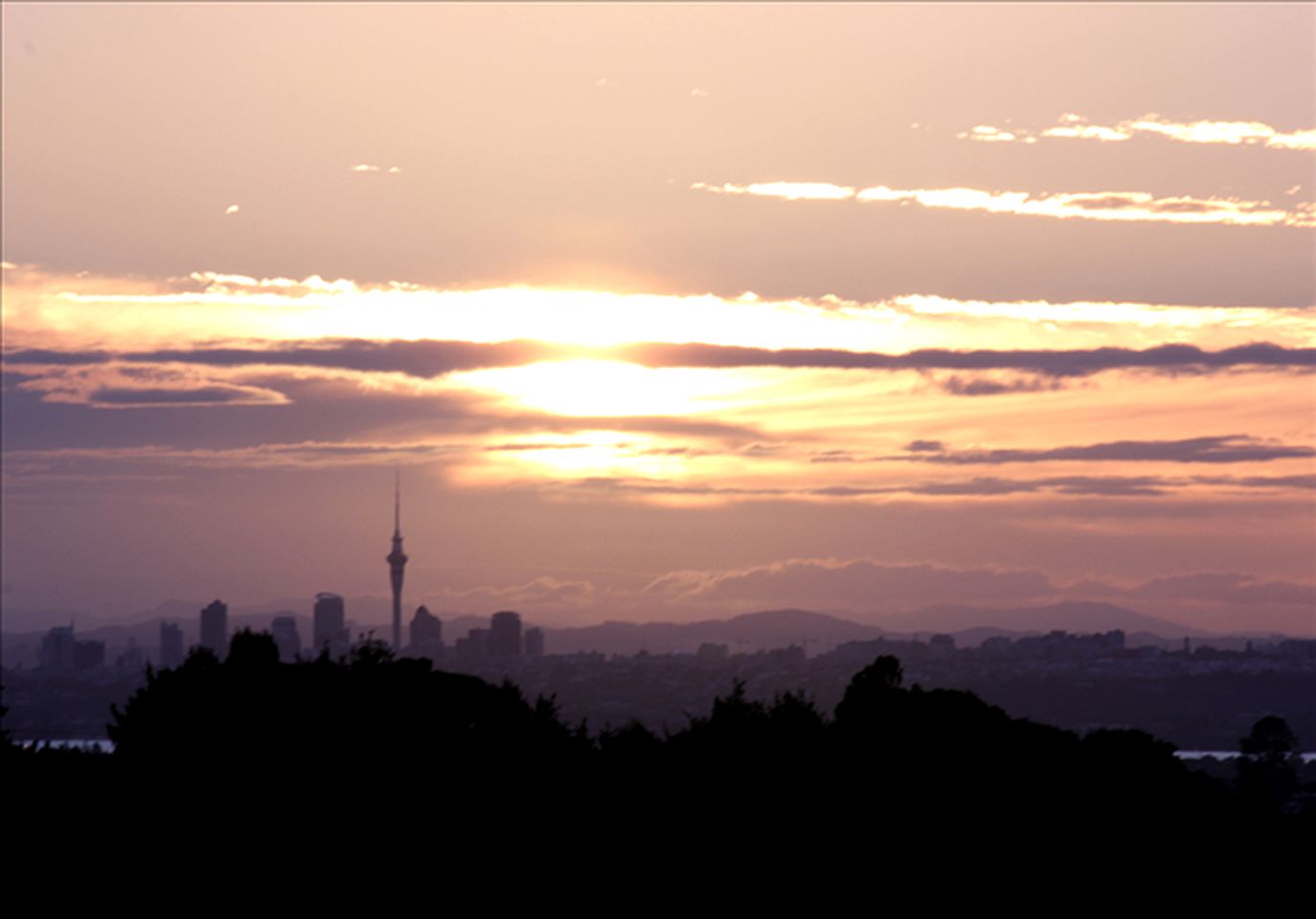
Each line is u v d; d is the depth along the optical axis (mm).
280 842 58938
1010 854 66250
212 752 62188
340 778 61406
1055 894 66250
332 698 64938
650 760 66250
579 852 60562
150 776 61562
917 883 63094
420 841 59562
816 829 63406
